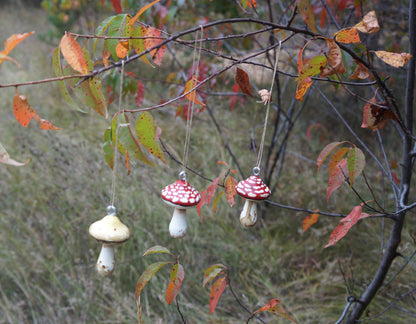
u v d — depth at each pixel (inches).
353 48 69.7
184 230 54.6
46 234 131.0
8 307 108.0
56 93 209.0
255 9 97.5
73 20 251.0
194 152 167.3
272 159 165.8
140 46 54.7
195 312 111.9
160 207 135.1
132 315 105.9
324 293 117.4
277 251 130.6
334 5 94.9
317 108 176.1
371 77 74.7
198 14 160.9
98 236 48.6
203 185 145.8
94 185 138.5
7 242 125.3
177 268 51.5
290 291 117.3
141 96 106.1
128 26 50.7
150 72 186.5
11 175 145.6
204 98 110.3
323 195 149.4
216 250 128.5
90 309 110.1
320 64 49.5
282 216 145.2
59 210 132.7
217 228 133.0
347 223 58.1
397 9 104.8
